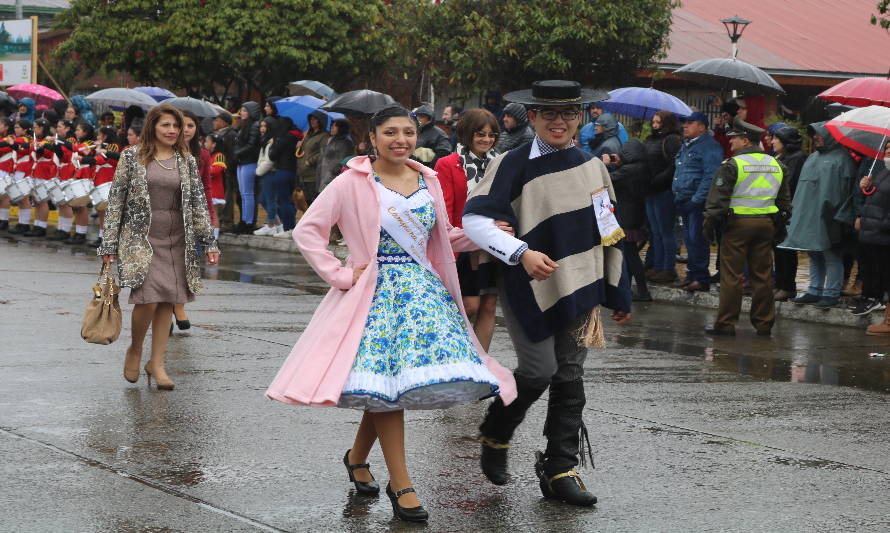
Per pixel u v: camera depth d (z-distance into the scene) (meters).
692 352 9.06
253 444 5.75
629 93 13.61
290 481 5.12
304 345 4.63
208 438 5.84
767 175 9.87
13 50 27.16
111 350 8.23
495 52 19.47
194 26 24.64
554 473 4.93
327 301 4.73
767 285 10.01
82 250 15.78
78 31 26.14
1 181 18.17
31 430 5.89
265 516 4.61
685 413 6.73
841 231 10.73
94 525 4.42
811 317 10.98
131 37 25.31
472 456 5.68
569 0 19.44
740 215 9.88
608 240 4.86
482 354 4.76
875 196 10.05
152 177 7.11
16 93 25.30
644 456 5.73
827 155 10.70
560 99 4.78
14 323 9.28
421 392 4.46
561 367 4.94
